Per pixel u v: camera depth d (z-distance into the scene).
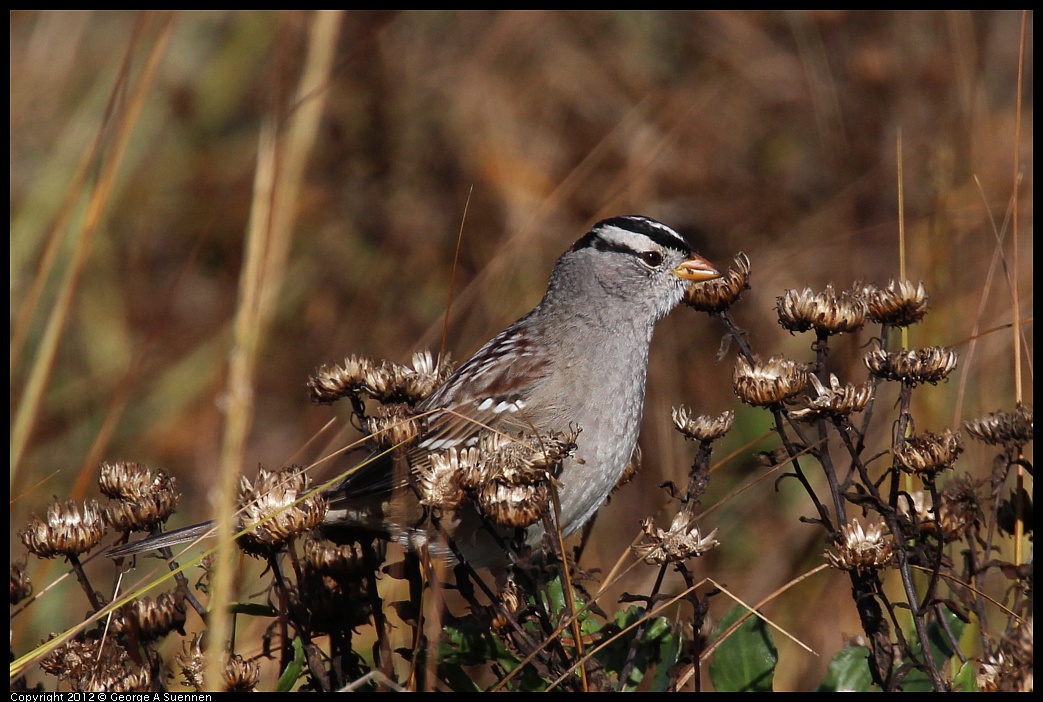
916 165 12.15
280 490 5.71
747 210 12.95
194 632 6.66
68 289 6.66
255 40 13.55
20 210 12.02
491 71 13.44
